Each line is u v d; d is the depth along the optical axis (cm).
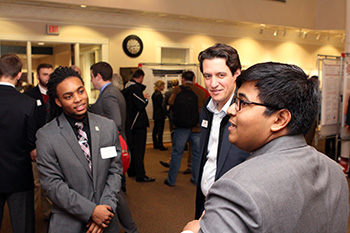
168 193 394
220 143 154
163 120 653
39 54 670
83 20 661
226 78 155
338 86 493
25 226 218
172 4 698
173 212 337
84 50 682
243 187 63
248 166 69
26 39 611
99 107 310
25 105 216
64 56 692
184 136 409
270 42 928
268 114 74
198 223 79
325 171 78
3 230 292
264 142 77
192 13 725
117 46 703
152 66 699
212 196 70
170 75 716
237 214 63
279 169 68
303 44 996
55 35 636
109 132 183
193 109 400
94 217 163
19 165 214
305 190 68
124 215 236
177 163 418
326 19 923
